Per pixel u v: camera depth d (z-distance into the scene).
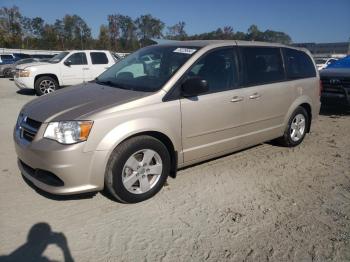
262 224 3.51
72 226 3.40
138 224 3.47
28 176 3.76
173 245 3.15
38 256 2.96
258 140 5.19
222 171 4.82
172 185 4.34
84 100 3.87
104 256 2.98
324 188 4.39
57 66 12.90
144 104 3.76
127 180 3.72
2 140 6.20
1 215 3.57
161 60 4.47
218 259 2.98
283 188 4.36
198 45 4.53
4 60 26.61
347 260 3.00
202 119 4.24
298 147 6.02
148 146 3.79
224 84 4.53
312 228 3.46
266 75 5.15
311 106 6.04
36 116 3.69
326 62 25.14
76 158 3.38
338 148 6.04
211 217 3.62
